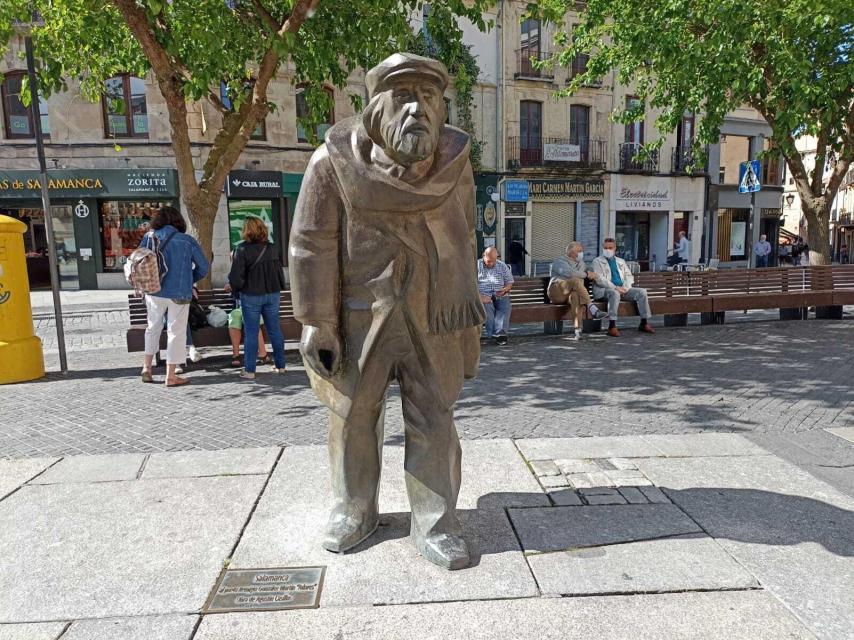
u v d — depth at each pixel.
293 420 4.85
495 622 2.16
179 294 5.97
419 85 2.16
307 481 3.43
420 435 2.61
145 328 6.68
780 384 5.81
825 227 10.81
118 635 2.12
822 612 2.20
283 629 2.14
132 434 4.52
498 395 5.52
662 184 25.05
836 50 9.27
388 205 2.29
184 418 4.94
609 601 2.28
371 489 2.74
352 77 19.12
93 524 2.94
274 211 19.11
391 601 2.29
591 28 11.13
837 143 9.93
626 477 3.44
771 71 9.41
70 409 5.24
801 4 8.14
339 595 2.33
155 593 2.37
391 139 2.15
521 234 23.14
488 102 21.91
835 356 7.12
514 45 21.81
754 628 2.12
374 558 2.59
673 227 25.69
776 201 28.69
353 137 2.30
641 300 8.71
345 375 2.53
